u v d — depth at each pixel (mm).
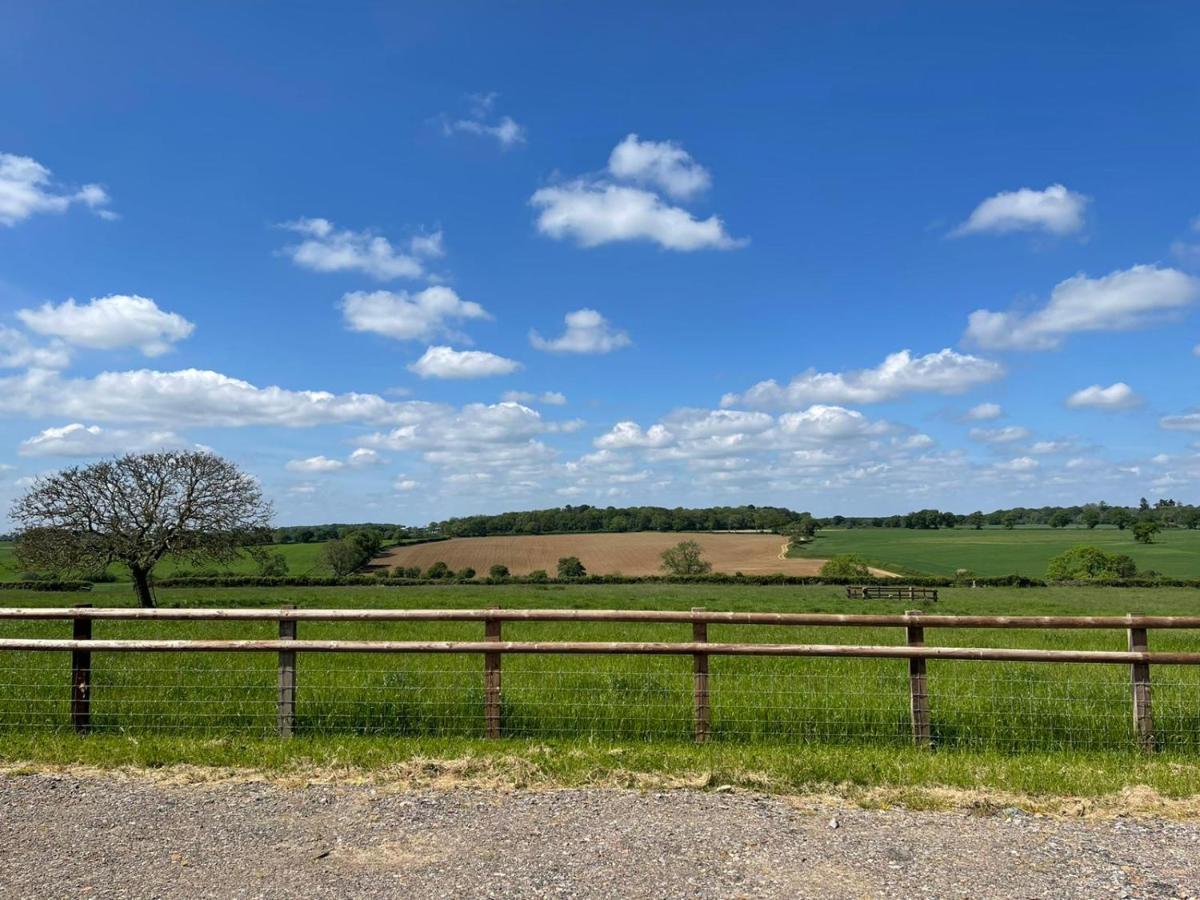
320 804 5891
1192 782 6469
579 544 92375
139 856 4930
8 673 10852
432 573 71812
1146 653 7719
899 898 4371
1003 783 6410
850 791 6246
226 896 4371
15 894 4383
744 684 10391
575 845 5113
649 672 11000
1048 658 7711
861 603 41844
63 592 48812
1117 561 70000
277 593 49500
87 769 6758
